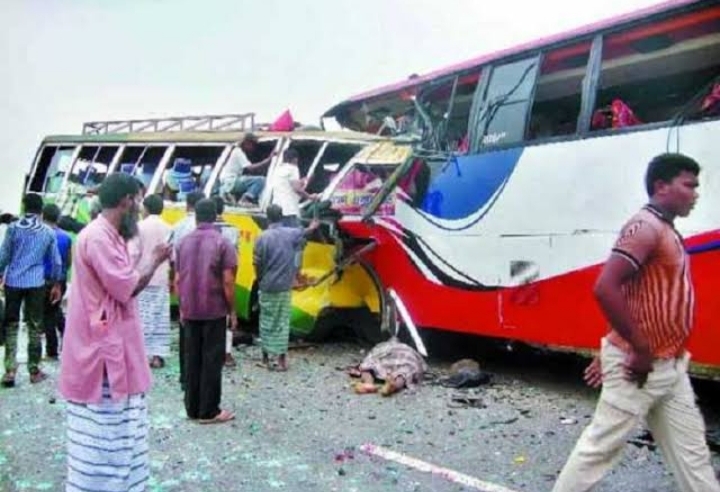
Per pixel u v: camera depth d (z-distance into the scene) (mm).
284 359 8336
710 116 5855
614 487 4699
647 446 5461
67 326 3750
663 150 6105
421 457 5316
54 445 5492
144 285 3807
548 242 7086
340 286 9609
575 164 6879
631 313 3549
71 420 3717
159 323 8391
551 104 7574
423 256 8555
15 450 5383
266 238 8242
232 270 6176
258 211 9992
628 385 3568
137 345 3832
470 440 5727
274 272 8219
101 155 13750
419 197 8664
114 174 3805
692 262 5844
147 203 7859
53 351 8898
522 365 8898
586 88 6941
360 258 9320
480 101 8164
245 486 4711
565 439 5738
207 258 6078
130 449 3768
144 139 12539
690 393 3646
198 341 6195
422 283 8586
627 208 6375
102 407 3670
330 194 9219
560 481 3746
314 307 9523
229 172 10625
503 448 5523
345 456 5312
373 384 7406
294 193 9305
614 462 3672
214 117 12109
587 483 3674
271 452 5410
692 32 6262
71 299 3758
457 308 8109
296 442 5656
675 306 3531
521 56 7793
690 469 3592
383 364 7547
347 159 10133
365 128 11039
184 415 6414
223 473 4957
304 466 5102
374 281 9438
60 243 8969
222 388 7438
